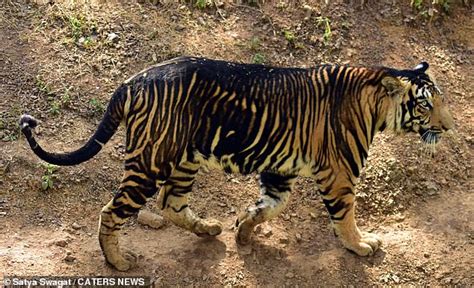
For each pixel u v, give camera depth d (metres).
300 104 6.64
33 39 8.75
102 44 8.80
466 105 9.09
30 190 7.34
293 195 7.88
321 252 7.22
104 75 8.55
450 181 8.22
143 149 6.31
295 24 9.39
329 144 6.75
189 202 7.64
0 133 7.73
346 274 6.96
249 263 6.96
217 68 6.50
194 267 6.83
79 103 8.23
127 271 6.68
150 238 7.16
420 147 8.32
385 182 7.96
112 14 9.12
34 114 8.02
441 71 9.34
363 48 9.34
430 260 7.17
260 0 9.54
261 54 9.04
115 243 6.56
